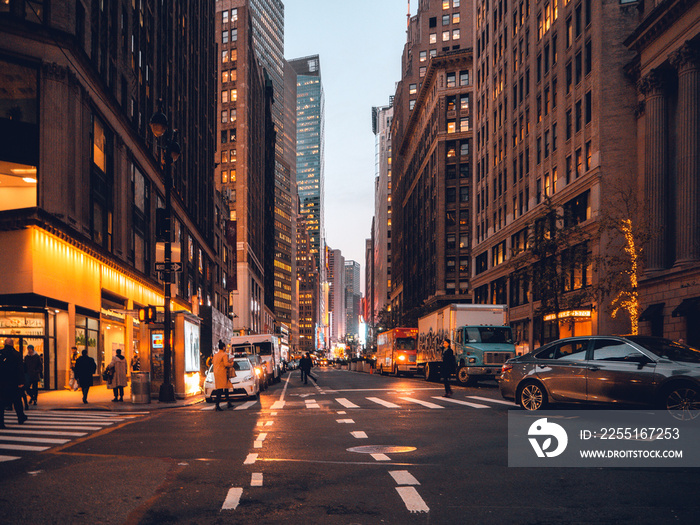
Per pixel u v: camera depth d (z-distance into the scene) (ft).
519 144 184.03
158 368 75.87
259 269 402.72
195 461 28.78
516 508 19.76
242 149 343.05
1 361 44.14
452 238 296.51
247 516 19.12
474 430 38.47
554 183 156.15
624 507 19.76
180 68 179.01
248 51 363.56
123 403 66.03
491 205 209.56
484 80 224.94
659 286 109.09
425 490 22.38
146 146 131.64
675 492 21.72
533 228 117.80
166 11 159.33
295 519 18.74
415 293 372.99
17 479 24.85
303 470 26.32
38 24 85.56
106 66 108.47
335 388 96.63
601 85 130.11
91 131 100.89
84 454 31.22
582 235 119.75
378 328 425.28
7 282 79.41
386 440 34.94
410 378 146.10
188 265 185.37
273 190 512.63
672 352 40.19
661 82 115.34
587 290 110.01
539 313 117.08
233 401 70.90
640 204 116.06
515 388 46.55
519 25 186.50
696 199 104.12
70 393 84.07
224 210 285.23
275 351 125.90
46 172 85.81
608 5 131.34
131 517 19.11
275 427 42.24
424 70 424.46
